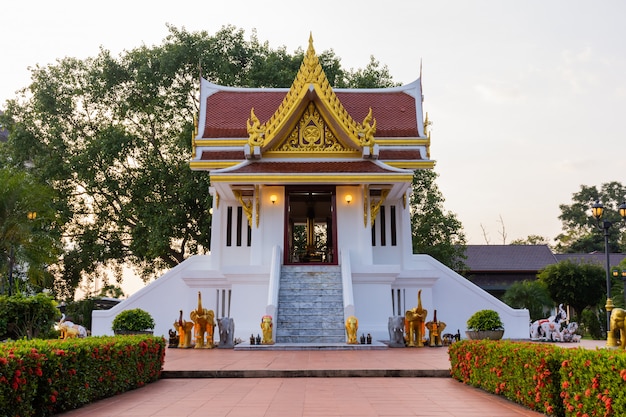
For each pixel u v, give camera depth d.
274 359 12.95
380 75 35.03
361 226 20.38
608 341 12.55
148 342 10.02
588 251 68.00
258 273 19.22
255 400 8.09
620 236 67.56
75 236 33.38
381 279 19.38
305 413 7.08
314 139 21.03
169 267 34.81
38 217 24.34
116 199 32.41
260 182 19.58
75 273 33.66
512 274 48.72
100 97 33.34
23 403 6.28
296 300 18.17
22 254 23.78
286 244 20.31
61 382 7.14
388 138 22.77
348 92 24.70
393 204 22.53
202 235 31.52
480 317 17.22
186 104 32.97
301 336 16.92
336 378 10.58
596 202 19.47
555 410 6.74
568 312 40.16
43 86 32.59
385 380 10.32
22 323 13.91
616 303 31.86
